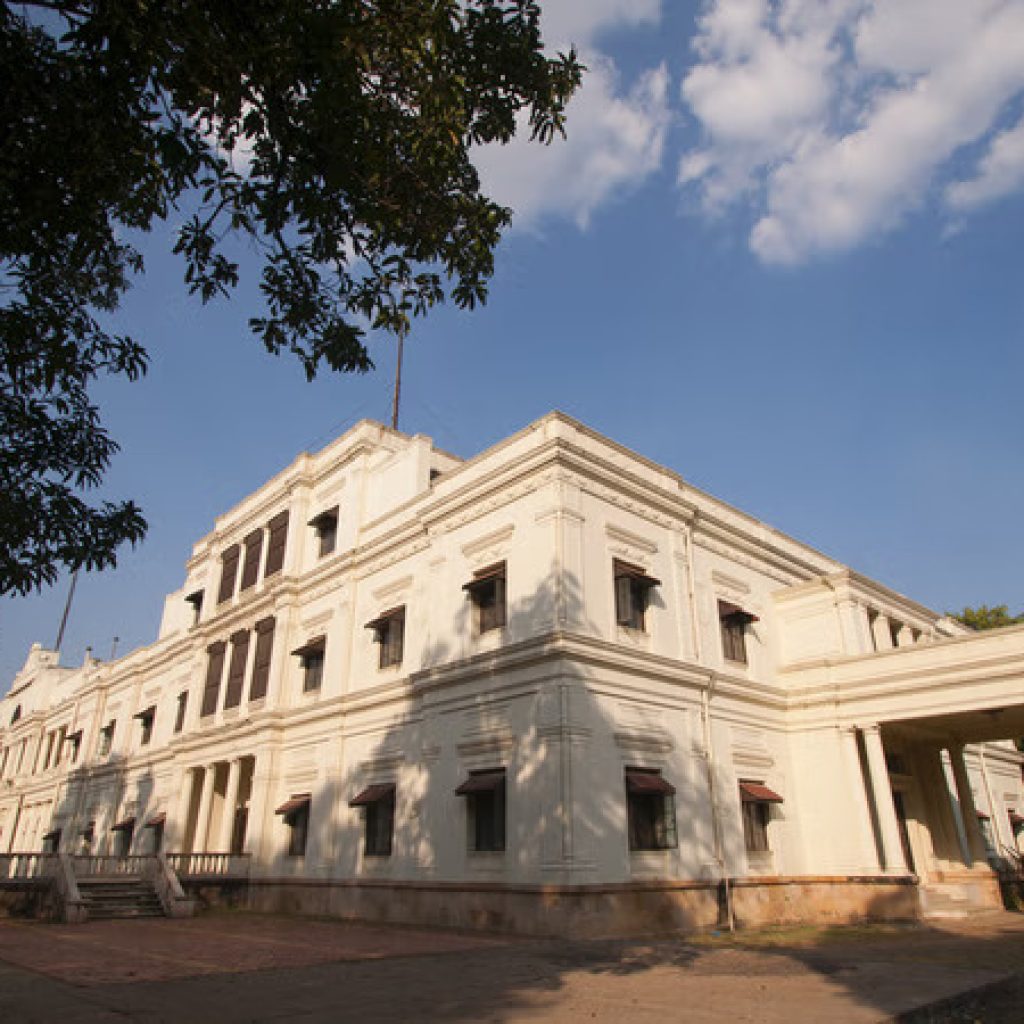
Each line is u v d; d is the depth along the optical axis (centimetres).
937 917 1831
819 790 2019
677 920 1531
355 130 675
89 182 662
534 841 1464
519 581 1691
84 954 1220
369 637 2141
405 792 1828
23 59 602
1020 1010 832
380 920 1764
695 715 1809
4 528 706
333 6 613
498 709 1636
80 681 4422
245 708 2491
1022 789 3303
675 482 2059
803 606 2252
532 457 1733
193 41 611
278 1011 758
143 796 3203
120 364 764
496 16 724
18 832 4422
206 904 2075
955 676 1852
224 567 2964
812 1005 777
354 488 2416
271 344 823
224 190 705
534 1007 777
